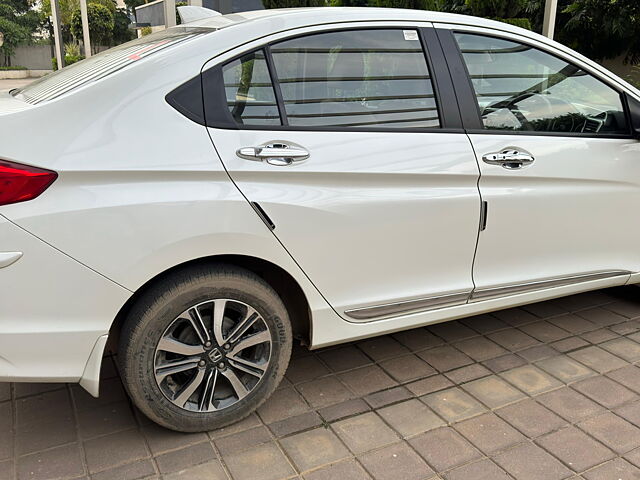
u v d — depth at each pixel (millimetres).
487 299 2783
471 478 2111
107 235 1925
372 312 2506
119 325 2195
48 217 1847
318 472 2137
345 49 2406
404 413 2504
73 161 1881
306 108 2295
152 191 1983
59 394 2607
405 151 2410
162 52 2146
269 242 2184
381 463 2186
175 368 2199
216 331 2215
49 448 2242
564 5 10555
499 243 2711
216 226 2070
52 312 1921
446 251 2584
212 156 2070
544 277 2885
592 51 10492
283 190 2189
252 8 7707
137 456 2209
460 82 2617
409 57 2533
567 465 2184
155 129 2014
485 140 2607
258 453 2236
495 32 2758
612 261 3098
